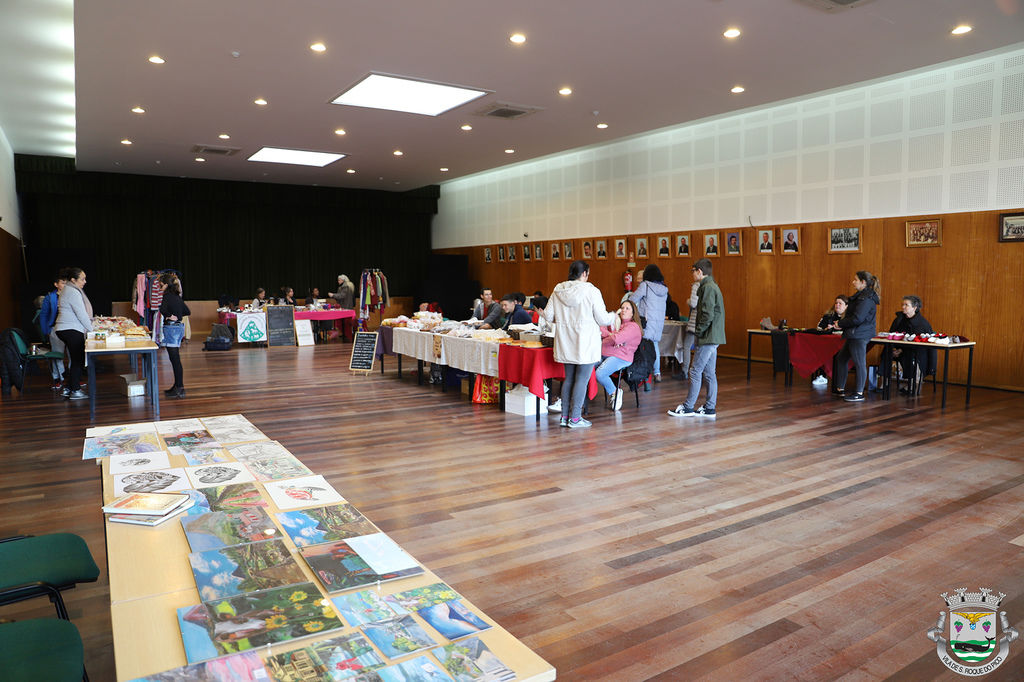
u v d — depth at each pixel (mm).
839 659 2338
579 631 2525
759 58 6824
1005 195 7906
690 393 6469
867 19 5742
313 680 1141
